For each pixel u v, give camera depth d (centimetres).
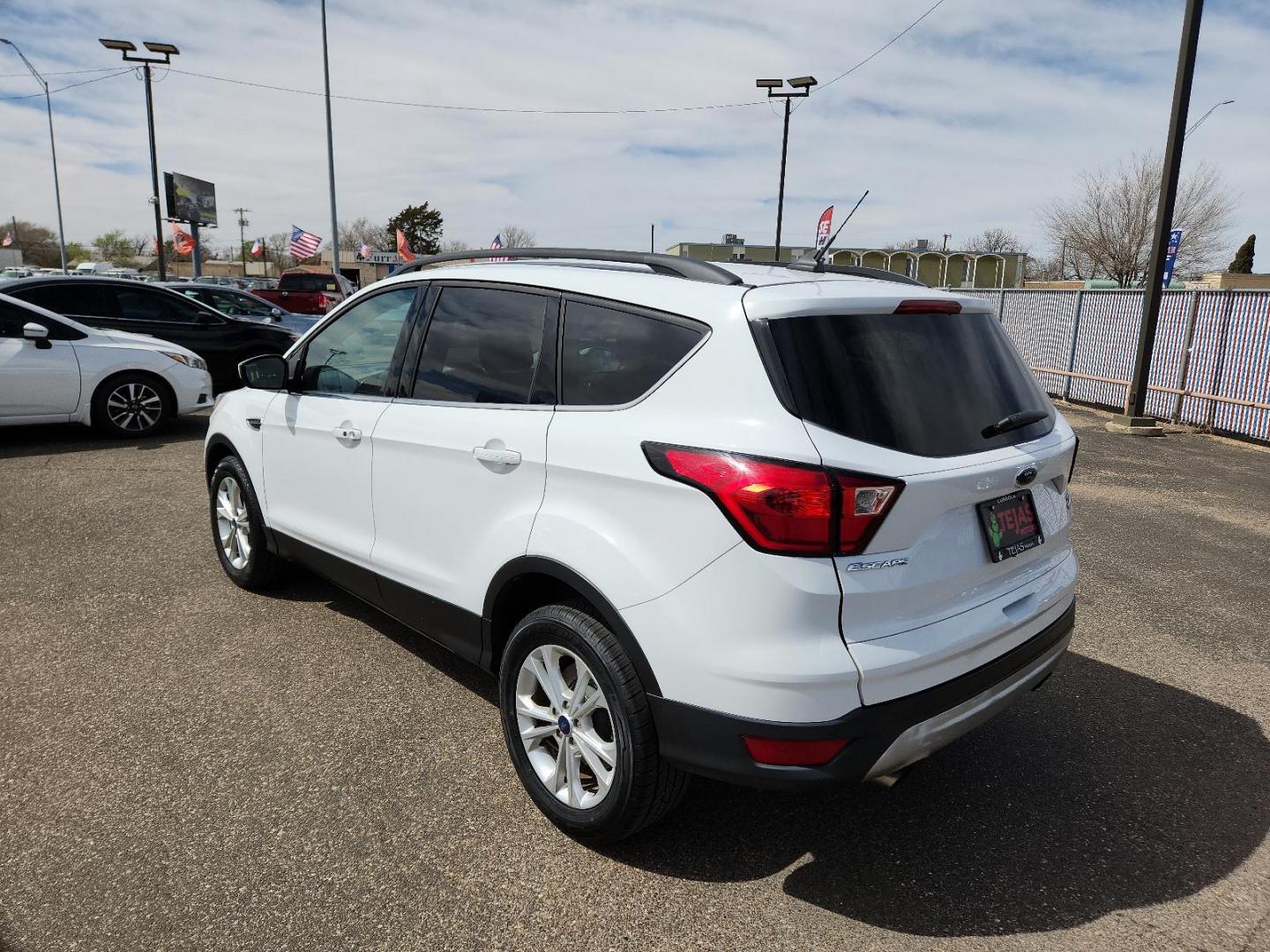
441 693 368
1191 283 3822
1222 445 1061
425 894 250
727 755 231
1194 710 378
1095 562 580
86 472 745
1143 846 282
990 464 250
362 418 356
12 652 396
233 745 324
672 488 235
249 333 1141
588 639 255
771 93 2952
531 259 328
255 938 231
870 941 237
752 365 231
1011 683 267
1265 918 250
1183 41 1091
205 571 507
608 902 249
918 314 260
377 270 5544
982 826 291
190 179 4650
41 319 843
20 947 225
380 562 351
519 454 280
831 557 221
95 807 284
